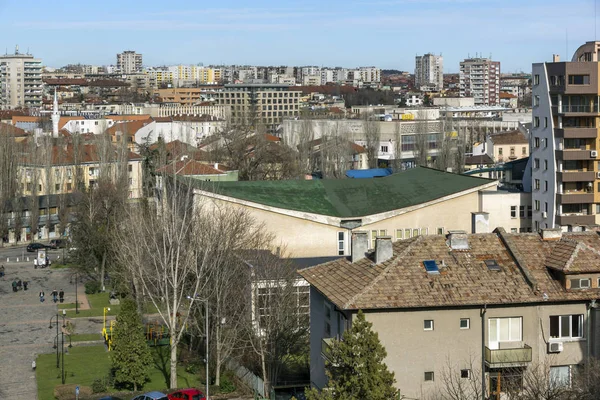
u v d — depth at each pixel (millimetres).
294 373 87562
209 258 93312
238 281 91562
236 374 89312
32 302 129875
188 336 104375
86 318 120125
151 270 106500
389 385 53906
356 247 66125
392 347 59125
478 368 59750
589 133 137125
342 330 61875
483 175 193750
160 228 106750
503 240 64375
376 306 58250
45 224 190250
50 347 105750
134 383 87688
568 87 136250
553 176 137125
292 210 122125
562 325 60719
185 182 122438
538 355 60188
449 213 129500
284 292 87875
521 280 61156
